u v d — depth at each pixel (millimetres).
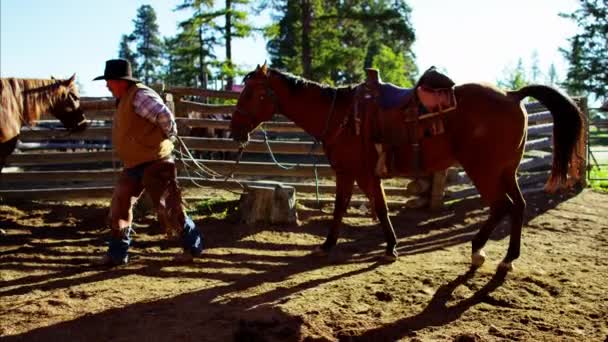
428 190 8039
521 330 3619
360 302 4195
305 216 7473
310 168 8133
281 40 38438
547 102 4887
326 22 26938
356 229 7020
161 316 3920
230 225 6938
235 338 3479
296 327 3666
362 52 27938
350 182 5559
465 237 6613
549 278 4816
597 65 36062
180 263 5359
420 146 5020
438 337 3518
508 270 4953
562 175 4918
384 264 5367
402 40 28438
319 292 4445
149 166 4922
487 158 4836
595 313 3947
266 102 5520
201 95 8062
